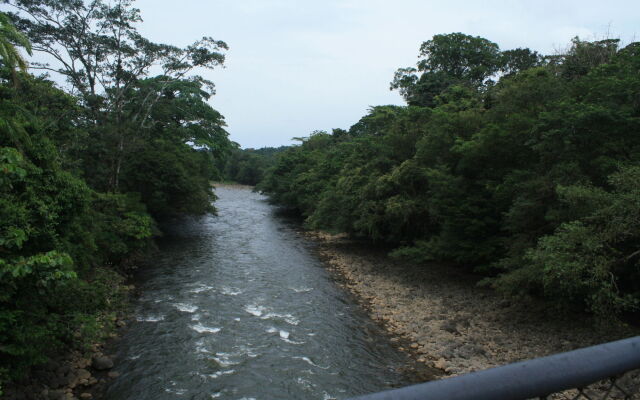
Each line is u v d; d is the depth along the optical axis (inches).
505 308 652.7
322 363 491.5
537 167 639.1
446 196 767.1
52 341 404.2
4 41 388.8
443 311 663.1
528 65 1514.5
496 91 949.2
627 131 544.1
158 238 1205.7
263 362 487.8
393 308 685.9
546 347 521.3
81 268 522.6
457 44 1711.4
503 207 703.1
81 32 946.1
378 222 1015.6
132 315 616.1
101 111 995.9
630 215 430.0
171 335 551.8
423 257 804.6
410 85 1796.3
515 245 609.3
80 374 441.1
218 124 1519.4
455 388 44.8
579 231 451.8
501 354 514.9
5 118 378.3
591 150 565.3
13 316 330.3
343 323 616.7
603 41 898.7
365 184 1039.6
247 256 1019.3
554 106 651.5
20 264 283.3
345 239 1275.8
